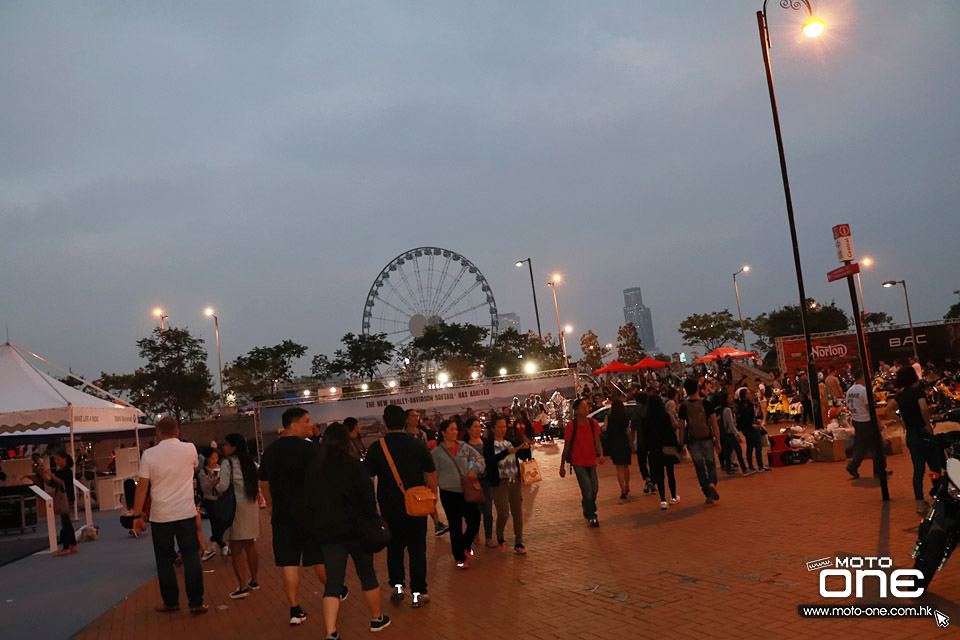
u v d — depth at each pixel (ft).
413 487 24.47
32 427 57.77
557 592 24.66
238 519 29.04
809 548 26.84
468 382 139.44
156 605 29.07
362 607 25.63
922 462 31.40
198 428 177.88
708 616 20.10
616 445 45.32
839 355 145.07
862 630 17.98
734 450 52.60
